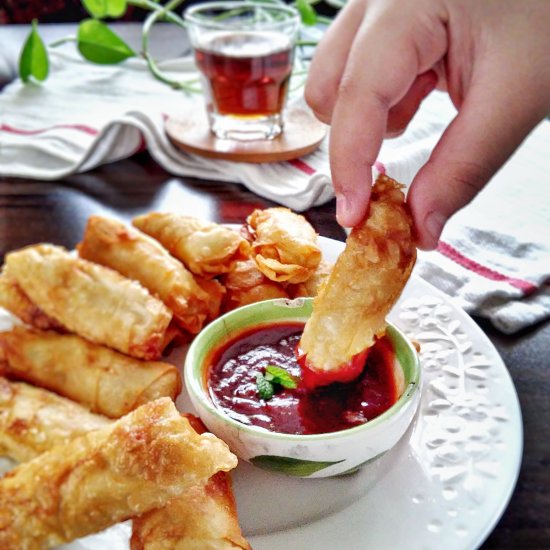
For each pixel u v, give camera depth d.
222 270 0.48
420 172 0.37
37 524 0.35
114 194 0.60
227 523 0.35
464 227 0.53
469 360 0.43
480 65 0.37
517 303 0.47
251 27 0.63
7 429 0.40
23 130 0.66
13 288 0.46
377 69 0.38
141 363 0.44
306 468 0.37
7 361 0.44
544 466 0.38
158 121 0.65
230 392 0.40
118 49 0.75
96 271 0.45
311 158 0.62
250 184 0.59
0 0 0.96
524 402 0.41
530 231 0.53
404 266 0.38
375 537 0.35
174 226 0.49
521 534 0.35
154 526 0.35
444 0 0.38
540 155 0.61
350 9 0.45
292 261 0.47
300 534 0.35
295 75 0.73
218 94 0.62
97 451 0.35
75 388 0.43
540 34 0.36
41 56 0.73
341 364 0.38
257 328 0.43
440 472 0.37
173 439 0.35
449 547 0.34
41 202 0.58
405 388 0.38
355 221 0.38
